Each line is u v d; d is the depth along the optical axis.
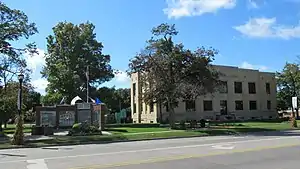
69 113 40.47
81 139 26.47
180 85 36.28
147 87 38.53
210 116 60.12
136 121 61.50
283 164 12.43
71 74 62.50
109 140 26.47
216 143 21.33
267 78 69.50
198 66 36.50
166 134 30.03
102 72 69.94
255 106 66.88
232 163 12.80
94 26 70.00
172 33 37.78
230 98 63.41
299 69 65.06
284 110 73.25
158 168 11.90
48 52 67.56
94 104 39.03
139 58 37.38
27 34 34.94
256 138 25.19
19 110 24.45
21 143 23.86
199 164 12.66
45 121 40.50
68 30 67.62
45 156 16.36
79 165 12.88
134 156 15.34
